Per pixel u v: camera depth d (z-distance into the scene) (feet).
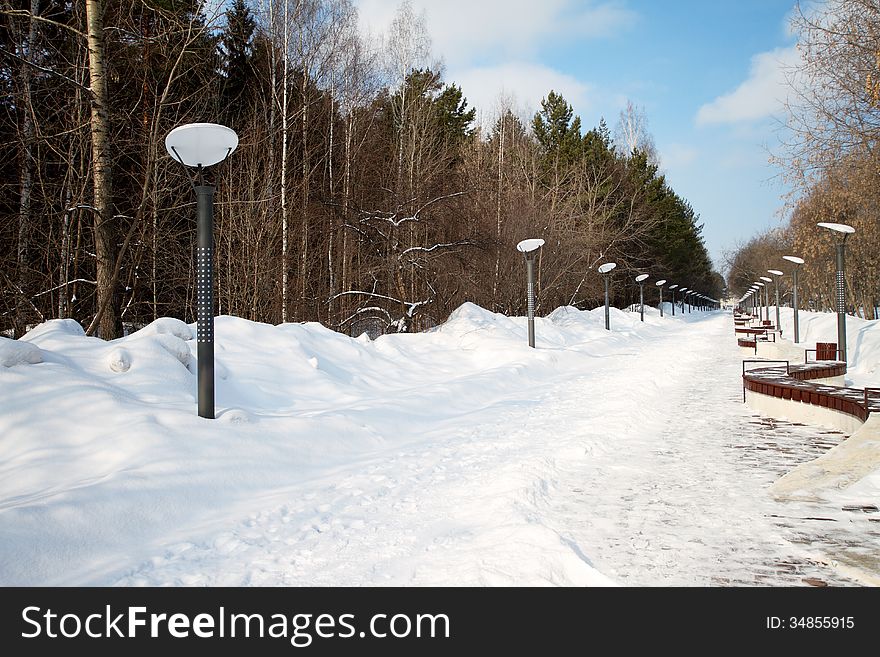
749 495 19.21
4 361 20.74
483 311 74.59
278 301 60.95
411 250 68.03
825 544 14.90
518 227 100.53
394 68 84.33
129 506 15.99
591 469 22.77
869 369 50.72
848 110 44.37
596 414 33.55
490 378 44.60
